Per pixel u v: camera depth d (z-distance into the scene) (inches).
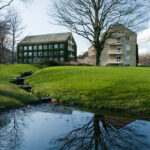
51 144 139.9
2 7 480.1
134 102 251.6
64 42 2276.1
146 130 170.6
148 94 272.8
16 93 325.1
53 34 2498.8
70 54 2500.0
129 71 538.6
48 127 178.4
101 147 134.8
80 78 435.8
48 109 253.9
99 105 259.1
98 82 373.1
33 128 174.9
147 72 512.1
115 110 243.6
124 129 172.1
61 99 304.7
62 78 462.9
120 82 358.3
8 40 1291.8
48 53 2364.7
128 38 1790.1
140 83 342.6
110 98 274.8
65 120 202.2
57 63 1090.7
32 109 251.9
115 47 1812.3
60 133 162.2
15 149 131.3
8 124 186.4
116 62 1803.6
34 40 2485.2
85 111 244.2
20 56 2518.5
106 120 203.0
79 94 311.1
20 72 734.5
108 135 157.9
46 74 549.6
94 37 767.1
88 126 181.3
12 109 244.7
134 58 1798.7
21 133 161.3
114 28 824.9
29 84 491.8
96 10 740.0
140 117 214.4
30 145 137.8
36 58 2432.3
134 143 141.0
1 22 666.2
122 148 132.0
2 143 141.3
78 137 153.4
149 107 232.4
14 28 1294.3
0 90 324.8
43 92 362.3
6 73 666.2
